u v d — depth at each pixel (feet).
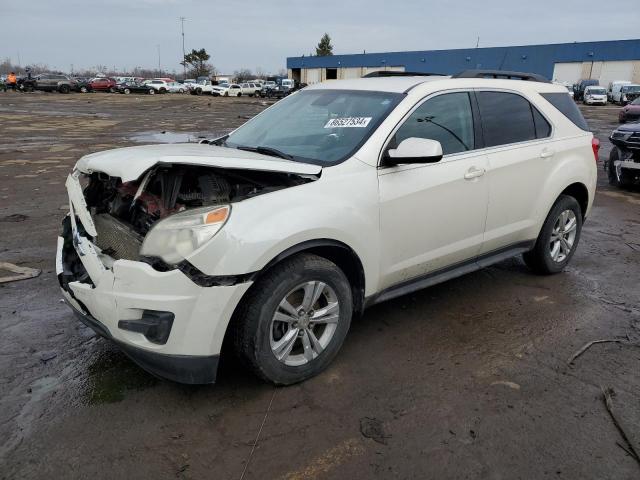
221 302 8.86
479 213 13.24
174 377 9.15
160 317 8.73
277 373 9.97
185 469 8.21
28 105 107.96
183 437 8.91
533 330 12.98
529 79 15.94
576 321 13.52
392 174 11.25
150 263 8.86
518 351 11.96
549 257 16.17
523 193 14.39
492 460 8.54
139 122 74.95
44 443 8.68
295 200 9.71
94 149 44.14
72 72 484.74
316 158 11.25
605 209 26.53
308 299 10.09
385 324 13.10
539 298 14.93
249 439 8.88
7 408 9.53
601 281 16.39
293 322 10.04
